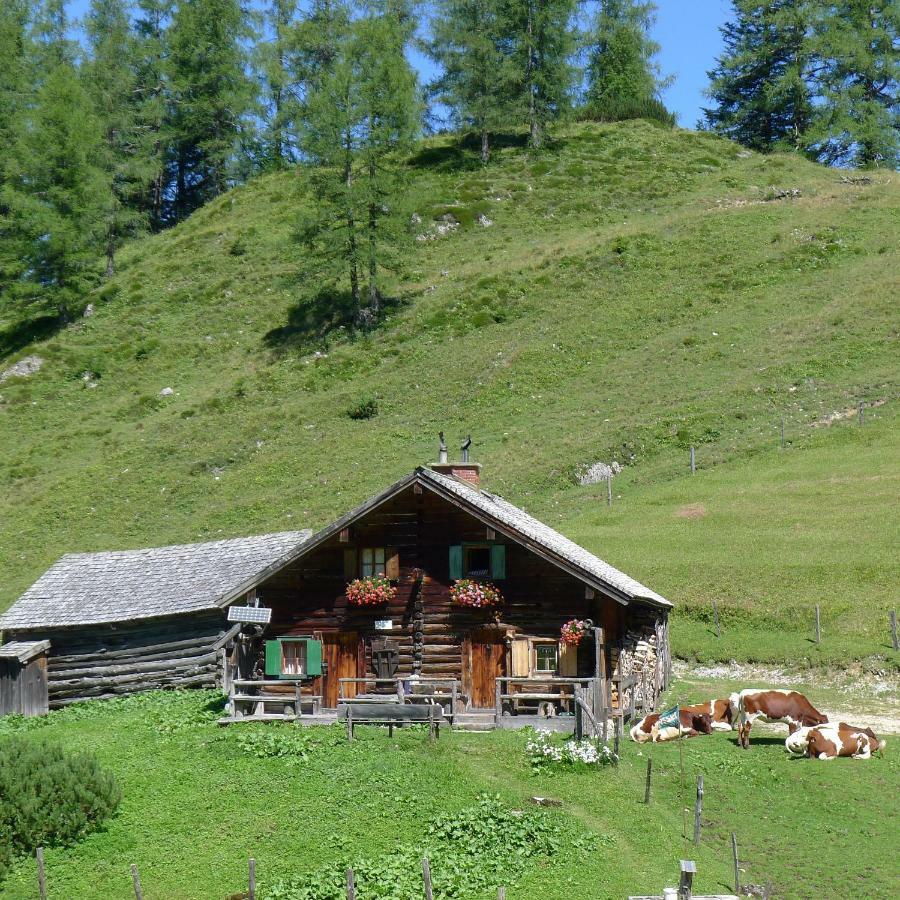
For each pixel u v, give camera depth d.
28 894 22.80
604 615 33.62
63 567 45.19
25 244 108.06
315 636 34.78
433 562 34.31
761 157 127.50
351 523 34.28
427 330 93.69
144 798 26.95
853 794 27.39
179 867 23.56
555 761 27.95
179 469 76.81
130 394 93.75
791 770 29.03
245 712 34.16
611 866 22.58
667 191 118.81
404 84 101.12
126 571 44.00
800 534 51.00
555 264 100.19
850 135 126.06
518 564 33.84
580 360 83.88
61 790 25.20
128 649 40.88
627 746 31.09
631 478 64.06
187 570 42.69
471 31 130.00
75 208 108.31
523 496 64.31
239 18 138.00
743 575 47.41
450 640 33.91
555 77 129.38
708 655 42.81
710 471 62.50
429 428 77.31
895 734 32.97
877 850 24.36
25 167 109.69
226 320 103.56
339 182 99.88
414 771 27.16
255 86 138.25
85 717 37.75
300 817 25.34
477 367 84.94
